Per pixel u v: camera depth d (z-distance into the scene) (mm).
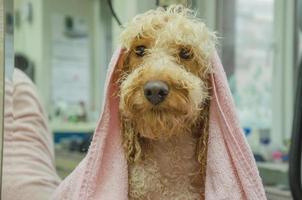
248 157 679
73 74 2516
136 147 698
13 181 974
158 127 641
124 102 649
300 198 1125
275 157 1648
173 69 641
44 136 1244
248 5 1958
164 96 618
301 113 1113
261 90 1992
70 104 2359
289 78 1951
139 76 640
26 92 1249
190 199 698
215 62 691
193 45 687
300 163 1129
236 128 679
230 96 686
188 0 867
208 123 694
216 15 1466
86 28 2346
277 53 2014
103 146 689
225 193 651
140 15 734
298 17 1904
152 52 676
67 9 2348
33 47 2205
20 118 1184
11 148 951
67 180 774
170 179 702
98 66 2209
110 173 692
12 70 845
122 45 711
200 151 701
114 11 1296
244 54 1943
